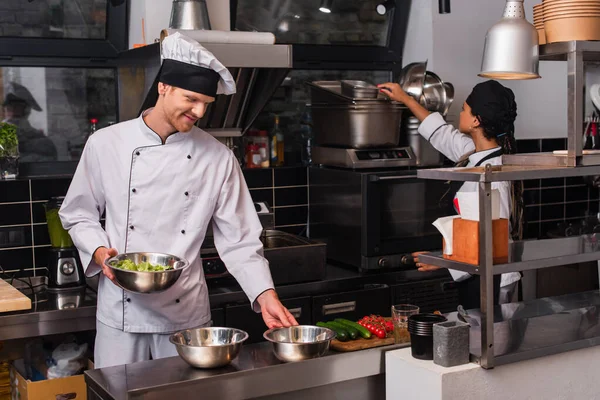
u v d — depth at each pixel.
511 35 2.01
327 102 3.46
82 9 3.31
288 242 3.33
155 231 2.36
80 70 3.39
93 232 2.37
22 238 3.16
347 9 3.87
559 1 2.05
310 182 3.64
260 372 1.85
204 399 1.80
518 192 2.86
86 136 3.45
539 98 4.17
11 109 3.29
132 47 3.38
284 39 3.78
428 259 2.07
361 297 3.21
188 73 2.15
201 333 2.00
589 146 3.89
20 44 3.23
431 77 3.56
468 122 2.99
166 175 2.34
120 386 1.77
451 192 3.42
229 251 2.40
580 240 2.28
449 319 2.18
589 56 2.17
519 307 2.42
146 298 2.34
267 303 2.24
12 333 2.71
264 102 3.20
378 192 3.22
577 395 2.12
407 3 3.97
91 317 2.82
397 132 3.39
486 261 1.88
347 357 1.97
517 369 1.99
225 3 3.36
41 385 2.85
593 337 2.10
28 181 3.15
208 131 3.26
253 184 3.59
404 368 1.96
